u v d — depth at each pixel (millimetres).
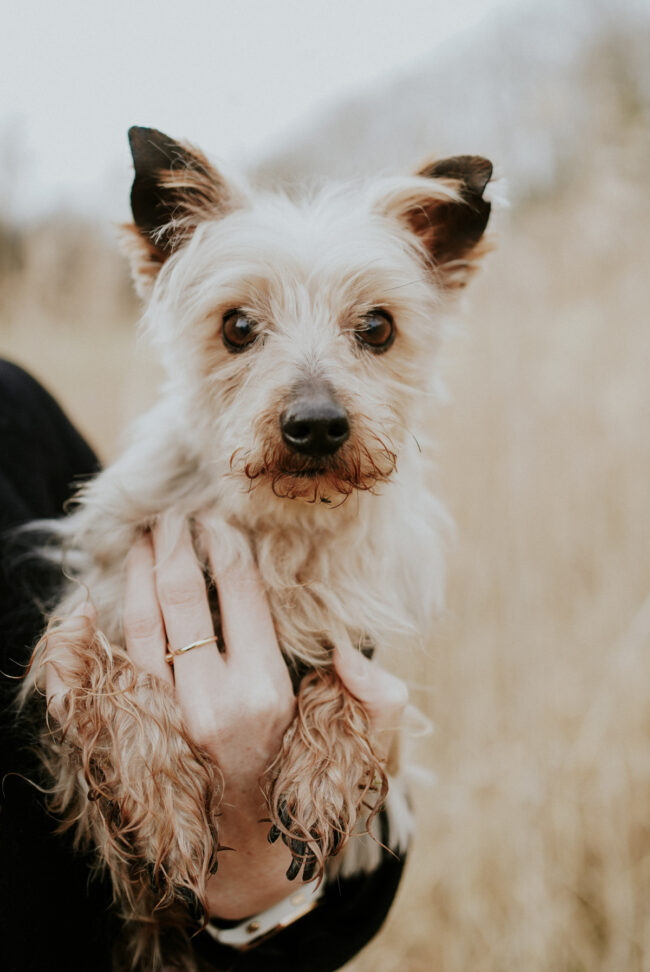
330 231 455
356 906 402
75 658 385
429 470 561
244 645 384
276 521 426
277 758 380
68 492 462
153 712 373
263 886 381
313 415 405
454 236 473
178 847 364
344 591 432
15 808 360
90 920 371
